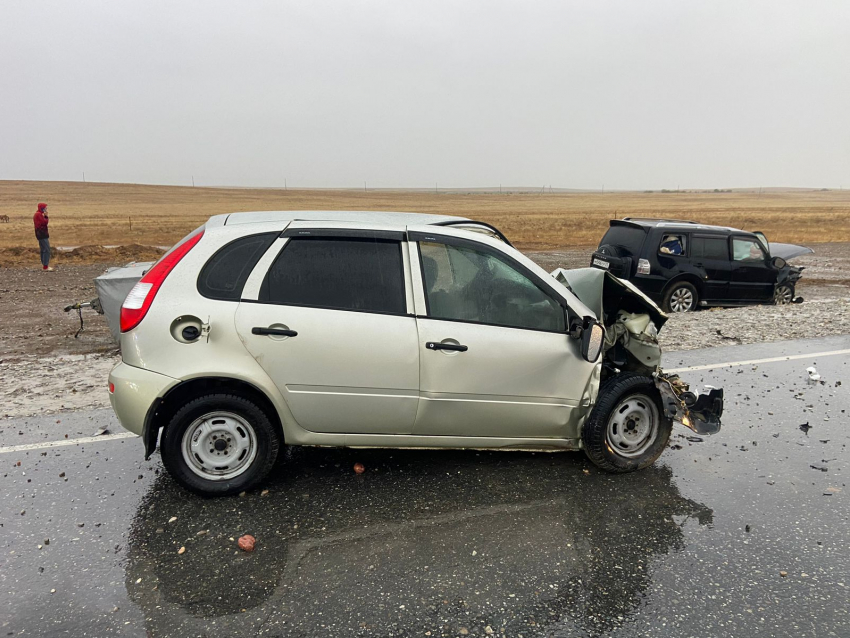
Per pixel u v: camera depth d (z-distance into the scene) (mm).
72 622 2648
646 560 3193
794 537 3465
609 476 4207
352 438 3871
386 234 3805
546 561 3162
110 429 4902
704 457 4590
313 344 3629
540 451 4367
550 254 22594
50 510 3631
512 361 3855
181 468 3734
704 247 11648
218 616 2701
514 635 2605
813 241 32156
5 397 5648
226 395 3660
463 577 3012
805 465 4477
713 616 2756
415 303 3768
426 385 3779
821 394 6129
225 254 3668
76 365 6820
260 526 3475
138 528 3445
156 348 3555
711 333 8961
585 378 4047
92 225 41500
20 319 9914
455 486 3998
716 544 3371
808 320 9984
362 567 3084
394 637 2580
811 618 2754
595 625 2680
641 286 11539
